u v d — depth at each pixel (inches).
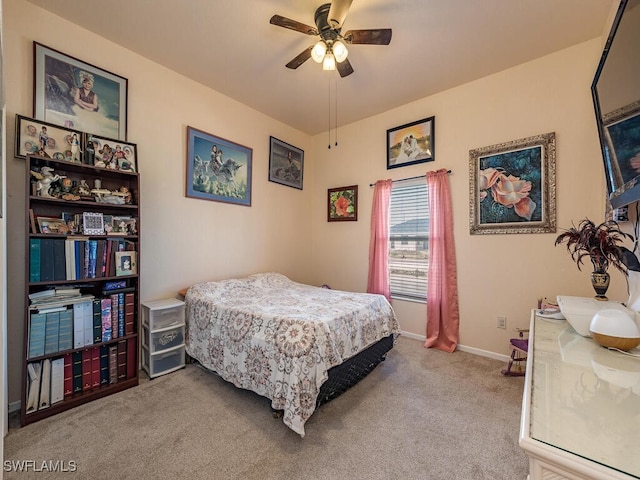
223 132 126.7
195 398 80.5
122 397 80.6
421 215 131.9
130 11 80.8
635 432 22.9
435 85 117.5
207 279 121.3
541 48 94.7
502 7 77.7
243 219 135.9
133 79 98.7
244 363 79.3
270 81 116.0
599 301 59.5
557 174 96.6
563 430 23.3
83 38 87.7
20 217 76.2
